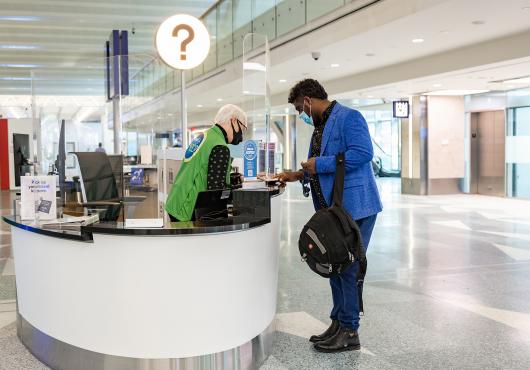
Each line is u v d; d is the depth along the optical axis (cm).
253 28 1105
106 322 293
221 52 1203
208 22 1338
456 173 1477
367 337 361
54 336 320
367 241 337
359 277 317
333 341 335
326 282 507
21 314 363
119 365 292
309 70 1134
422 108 1439
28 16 1290
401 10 696
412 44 870
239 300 300
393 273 546
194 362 288
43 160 923
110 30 1490
